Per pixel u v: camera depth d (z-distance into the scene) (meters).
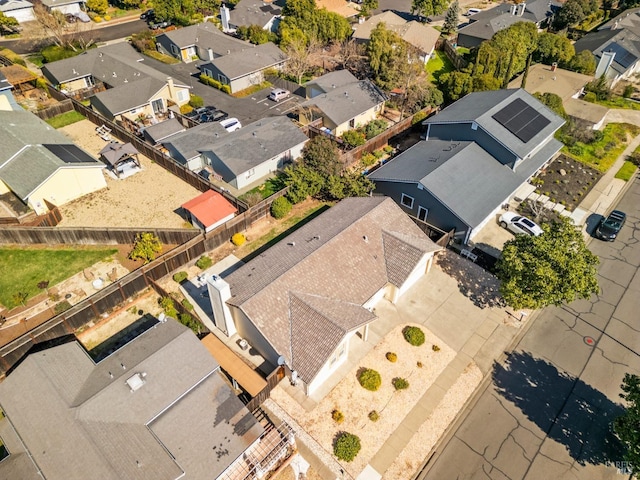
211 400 24.75
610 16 98.12
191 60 77.62
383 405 28.11
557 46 69.69
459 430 27.39
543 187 47.56
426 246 35.16
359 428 26.89
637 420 23.95
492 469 25.61
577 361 31.36
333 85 61.41
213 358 26.06
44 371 24.52
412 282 36.06
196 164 48.88
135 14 96.19
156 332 27.62
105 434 21.98
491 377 30.27
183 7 89.75
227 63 66.75
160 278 36.12
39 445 21.83
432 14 89.25
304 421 27.06
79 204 43.97
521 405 28.75
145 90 59.38
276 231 41.50
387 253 34.66
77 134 55.59
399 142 54.62
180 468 21.56
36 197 41.44
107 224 41.50
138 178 47.69
